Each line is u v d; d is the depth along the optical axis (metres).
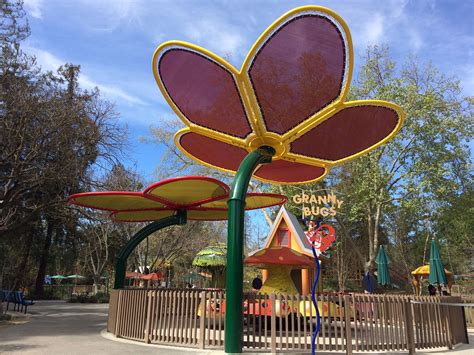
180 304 9.37
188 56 8.65
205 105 9.80
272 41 7.94
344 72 8.47
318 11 7.36
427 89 24.39
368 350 8.58
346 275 33.94
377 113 9.70
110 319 11.67
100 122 16.81
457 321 10.71
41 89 15.70
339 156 11.59
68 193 17.47
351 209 25.81
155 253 32.66
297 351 8.43
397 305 9.09
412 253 39.81
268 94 8.97
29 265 35.22
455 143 24.23
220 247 29.67
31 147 14.59
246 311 9.63
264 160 10.01
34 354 8.02
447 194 24.92
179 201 12.62
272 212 31.39
